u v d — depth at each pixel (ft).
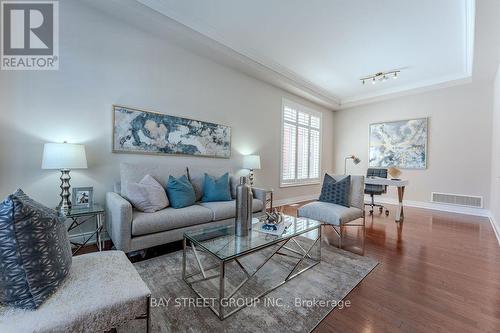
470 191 15.20
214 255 5.05
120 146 9.43
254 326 4.60
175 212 8.06
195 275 6.53
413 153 17.48
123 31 9.42
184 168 10.53
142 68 9.98
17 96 7.45
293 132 18.07
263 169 15.70
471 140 15.21
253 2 8.70
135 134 9.80
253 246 5.58
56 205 8.09
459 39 10.78
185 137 11.43
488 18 8.20
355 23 9.81
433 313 5.08
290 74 15.16
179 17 9.62
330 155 22.21
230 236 6.33
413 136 17.49
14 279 2.99
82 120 8.56
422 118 17.10
